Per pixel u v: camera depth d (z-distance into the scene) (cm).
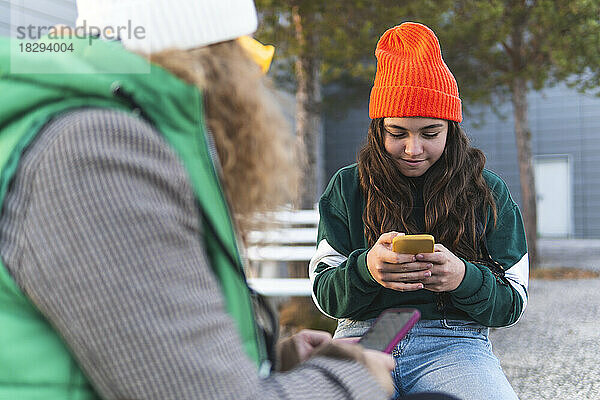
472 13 944
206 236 92
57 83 82
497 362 204
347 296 206
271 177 107
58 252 75
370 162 224
